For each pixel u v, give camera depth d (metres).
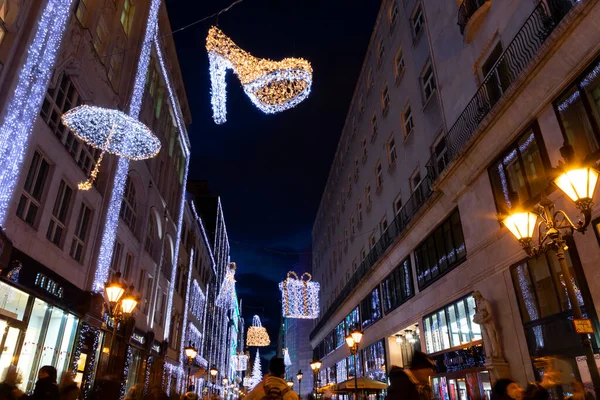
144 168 21.34
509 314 10.95
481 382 12.04
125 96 17.83
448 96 15.90
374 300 25.09
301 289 33.59
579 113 8.87
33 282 10.88
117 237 17.83
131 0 19.70
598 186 8.20
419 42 20.38
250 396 4.06
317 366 23.23
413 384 3.53
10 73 9.44
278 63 12.09
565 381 5.29
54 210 12.78
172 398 8.95
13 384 6.34
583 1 8.16
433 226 16.38
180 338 32.47
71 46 12.66
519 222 6.23
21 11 9.88
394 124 23.61
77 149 14.12
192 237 36.59
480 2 14.02
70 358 13.30
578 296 8.56
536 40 10.59
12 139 9.52
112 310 10.37
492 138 11.88
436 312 15.95
